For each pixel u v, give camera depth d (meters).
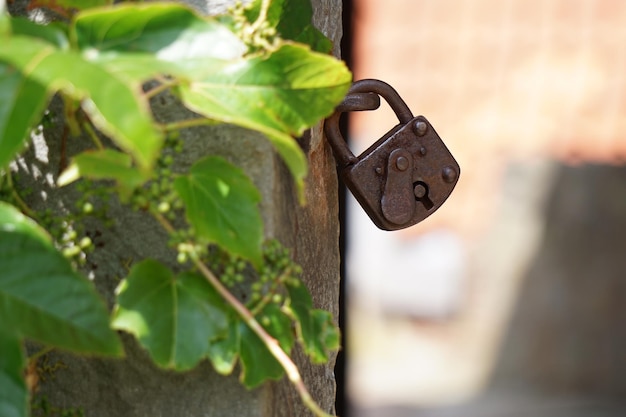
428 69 3.81
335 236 0.86
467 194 4.66
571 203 4.59
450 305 5.34
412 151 0.83
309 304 0.74
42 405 0.77
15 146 0.61
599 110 3.61
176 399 0.76
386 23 3.93
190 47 0.66
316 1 0.82
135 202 0.70
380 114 3.52
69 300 0.65
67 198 0.77
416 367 5.08
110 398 0.77
